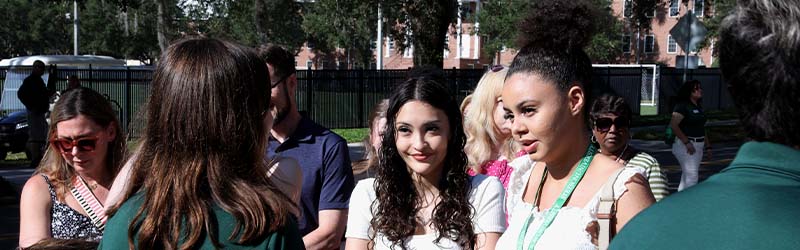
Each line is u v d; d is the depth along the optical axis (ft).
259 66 7.50
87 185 11.81
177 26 134.21
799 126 5.01
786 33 4.99
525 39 9.21
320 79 76.07
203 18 138.72
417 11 68.54
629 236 5.31
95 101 11.76
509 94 8.80
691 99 33.04
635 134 75.05
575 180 8.68
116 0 65.16
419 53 69.72
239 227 6.84
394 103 10.69
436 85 10.67
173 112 7.14
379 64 108.99
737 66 5.25
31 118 50.98
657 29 211.82
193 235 6.81
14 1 215.72
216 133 7.09
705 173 50.26
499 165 12.82
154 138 7.34
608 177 8.48
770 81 5.06
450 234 10.62
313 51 241.96
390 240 10.77
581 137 8.79
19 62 104.22
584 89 8.75
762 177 5.05
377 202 11.09
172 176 7.02
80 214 11.68
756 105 5.17
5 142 57.57
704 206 5.05
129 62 190.70
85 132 11.48
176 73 7.20
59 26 221.87
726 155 61.52
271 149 12.71
